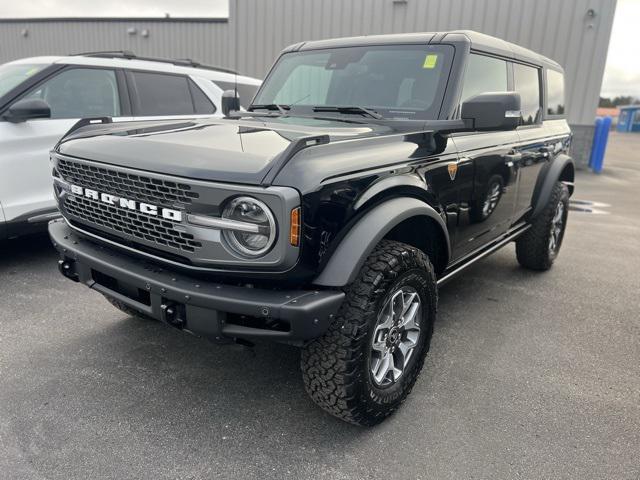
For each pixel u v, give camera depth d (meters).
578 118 13.09
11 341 3.16
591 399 2.76
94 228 2.49
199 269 2.06
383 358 2.43
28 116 4.08
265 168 1.90
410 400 2.70
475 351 3.28
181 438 2.33
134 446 2.26
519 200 4.00
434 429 2.46
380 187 2.23
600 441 2.41
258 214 1.90
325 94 3.34
